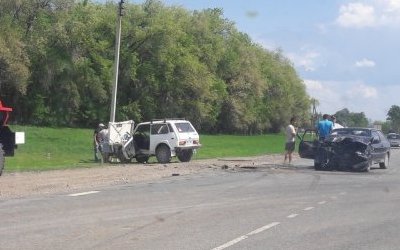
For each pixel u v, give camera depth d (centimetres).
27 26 5825
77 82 6344
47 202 1309
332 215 1141
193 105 7319
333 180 1864
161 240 888
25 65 5531
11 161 2984
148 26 6794
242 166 2472
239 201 1341
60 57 5947
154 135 2803
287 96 10575
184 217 1107
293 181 1828
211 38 8138
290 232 959
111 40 6681
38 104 6138
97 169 2288
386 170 2403
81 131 5809
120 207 1235
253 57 8938
